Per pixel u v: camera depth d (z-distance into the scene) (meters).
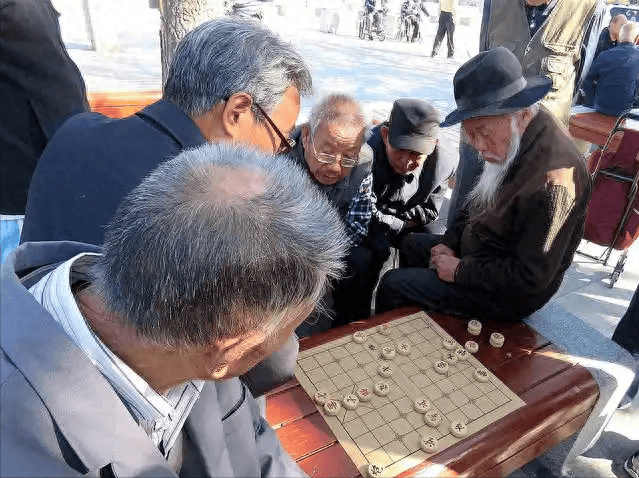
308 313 0.69
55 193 1.13
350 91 2.01
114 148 1.10
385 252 2.53
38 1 1.59
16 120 1.66
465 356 1.69
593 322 2.88
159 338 0.59
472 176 2.71
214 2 2.51
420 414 1.45
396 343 1.72
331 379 1.54
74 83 1.75
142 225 0.57
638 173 2.83
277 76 1.17
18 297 0.63
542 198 1.64
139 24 7.73
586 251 3.58
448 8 8.47
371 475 1.25
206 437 0.81
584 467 2.02
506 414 1.47
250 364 0.72
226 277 0.55
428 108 2.18
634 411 2.34
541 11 2.88
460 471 1.30
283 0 10.29
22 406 0.58
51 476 0.57
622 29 4.01
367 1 9.78
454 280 1.92
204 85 1.12
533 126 1.69
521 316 1.89
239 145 0.72
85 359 0.62
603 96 4.02
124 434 0.63
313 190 0.69
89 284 0.70
